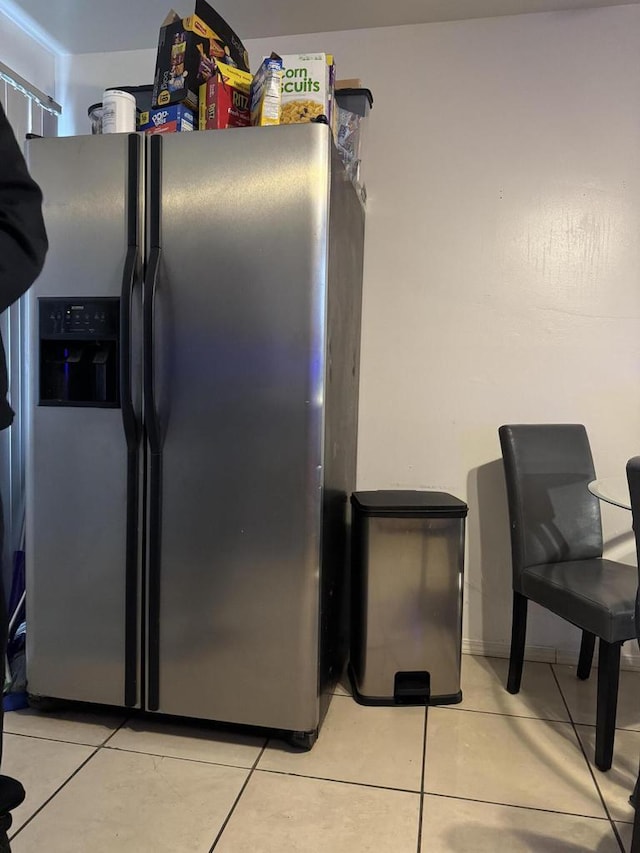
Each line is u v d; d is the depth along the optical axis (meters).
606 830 1.47
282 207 1.68
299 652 1.74
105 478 1.82
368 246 2.40
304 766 1.70
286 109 1.84
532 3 2.18
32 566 1.89
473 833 1.46
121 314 1.72
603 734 1.70
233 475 1.75
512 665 2.12
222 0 2.16
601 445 2.30
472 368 2.37
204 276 1.73
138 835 1.43
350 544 2.29
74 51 2.54
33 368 1.85
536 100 2.26
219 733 1.86
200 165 1.71
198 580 1.78
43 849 1.38
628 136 2.22
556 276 2.29
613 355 2.28
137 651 1.83
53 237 1.81
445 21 2.30
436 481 2.42
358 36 2.36
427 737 1.85
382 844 1.42
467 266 2.35
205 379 1.74
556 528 2.11
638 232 2.24
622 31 2.20
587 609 1.73
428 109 2.33
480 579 2.42
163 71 1.88
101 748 1.77
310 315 1.68
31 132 2.40
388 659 2.03
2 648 1.02
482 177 2.31
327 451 1.78
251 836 1.43
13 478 2.36
